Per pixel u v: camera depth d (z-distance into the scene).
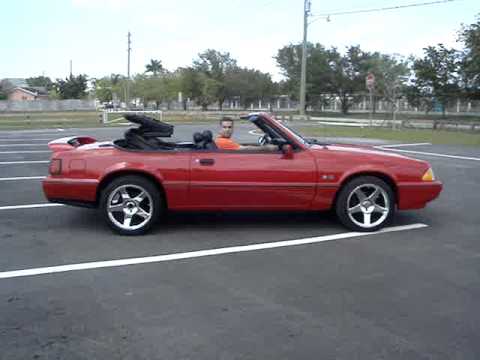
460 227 6.23
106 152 5.67
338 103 62.53
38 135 21.77
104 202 5.65
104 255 5.02
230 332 3.38
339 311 3.73
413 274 4.54
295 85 56.28
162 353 3.10
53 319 3.56
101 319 3.56
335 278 4.41
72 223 6.28
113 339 3.27
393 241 5.59
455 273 4.58
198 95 63.72
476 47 26.70
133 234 5.71
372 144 17.53
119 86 78.06
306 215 6.76
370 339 3.30
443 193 8.47
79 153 5.69
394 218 6.65
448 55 35.22
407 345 3.22
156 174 5.60
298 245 5.41
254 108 71.50
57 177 5.66
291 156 5.73
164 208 5.87
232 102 73.75
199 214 6.77
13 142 18.16
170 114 44.06
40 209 7.09
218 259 4.92
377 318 3.62
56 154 5.72
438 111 47.31
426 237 5.77
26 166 11.58
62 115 43.41
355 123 32.69
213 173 5.63
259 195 5.71
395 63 43.41
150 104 76.88
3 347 3.16
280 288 4.17
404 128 27.08
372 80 24.81
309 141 6.48
